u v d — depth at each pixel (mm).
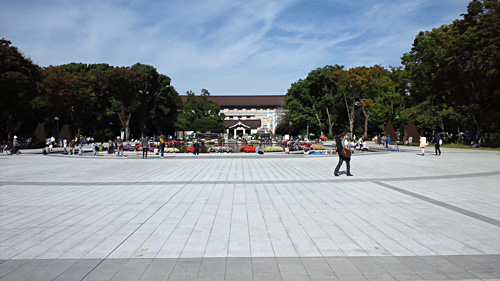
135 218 7273
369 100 62031
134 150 38750
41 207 8484
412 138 51156
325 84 73500
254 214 7617
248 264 4629
